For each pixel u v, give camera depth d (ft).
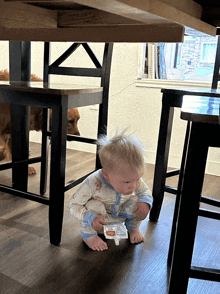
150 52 7.41
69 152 8.25
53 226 3.53
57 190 3.46
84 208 3.46
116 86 7.62
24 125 4.93
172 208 4.96
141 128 7.55
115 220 3.74
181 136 7.17
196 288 2.96
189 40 8.25
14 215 4.33
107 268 3.19
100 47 7.70
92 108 8.05
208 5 2.66
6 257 3.28
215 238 4.00
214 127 1.87
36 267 3.13
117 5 1.60
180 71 8.22
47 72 4.89
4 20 2.28
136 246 3.69
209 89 4.35
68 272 3.08
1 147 6.00
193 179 1.97
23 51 4.75
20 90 3.47
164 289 2.91
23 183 5.09
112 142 3.26
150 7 1.74
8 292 2.72
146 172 6.84
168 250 3.64
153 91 7.24
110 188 3.48
